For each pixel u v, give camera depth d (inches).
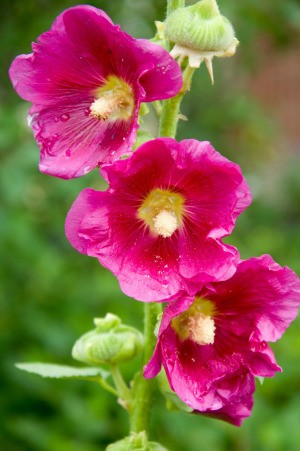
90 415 50.4
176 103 32.1
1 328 54.4
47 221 61.6
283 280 31.4
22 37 64.4
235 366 31.7
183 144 30.5
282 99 119.9
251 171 93.7
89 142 32.2
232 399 31.6
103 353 33.2
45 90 32.3
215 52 31.0
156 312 33.0
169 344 31.1
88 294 56.3
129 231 31.7
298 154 117.3
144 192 31.7
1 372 52.5
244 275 31.5
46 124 32.4
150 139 31.5
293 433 48.5
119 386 33.7
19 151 52.7
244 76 89.0
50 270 56.2
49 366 34.4
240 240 68.4
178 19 30.9
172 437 49.9
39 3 64.6
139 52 30.4
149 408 33.4
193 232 31.7
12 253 54.8
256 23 67.2
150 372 30.7
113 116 32.3
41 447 49.9
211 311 32.3
